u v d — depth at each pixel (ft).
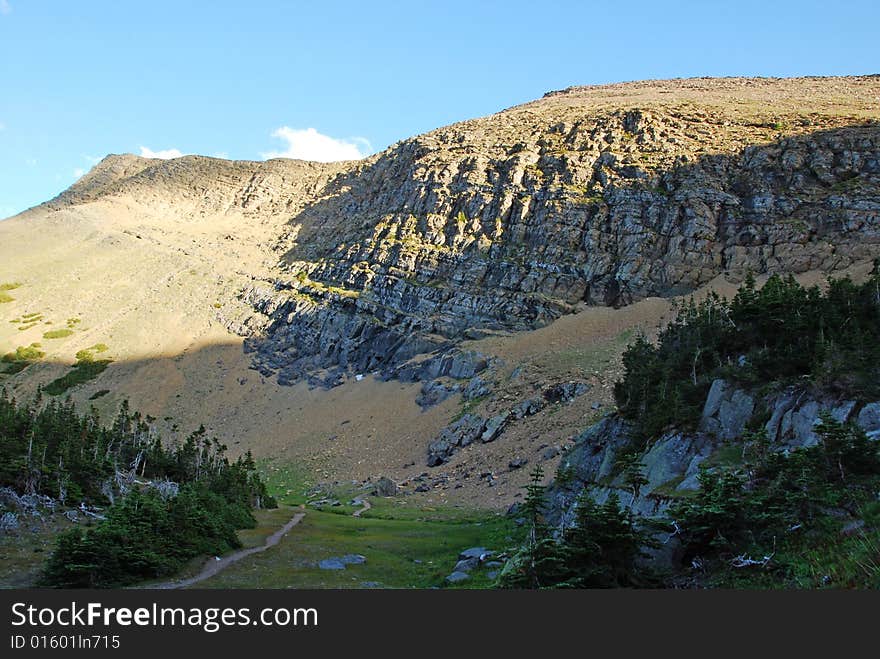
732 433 135.64
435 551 162.30
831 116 496.64
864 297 170.60
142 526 128.77
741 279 380.99
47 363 526.16
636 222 435.94
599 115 572.10
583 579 86.43
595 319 390.21
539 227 463.83
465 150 582.76
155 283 643.04
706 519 92.63
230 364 495.82
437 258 483.92
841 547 78.64
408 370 412.77
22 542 139.13
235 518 185.26
